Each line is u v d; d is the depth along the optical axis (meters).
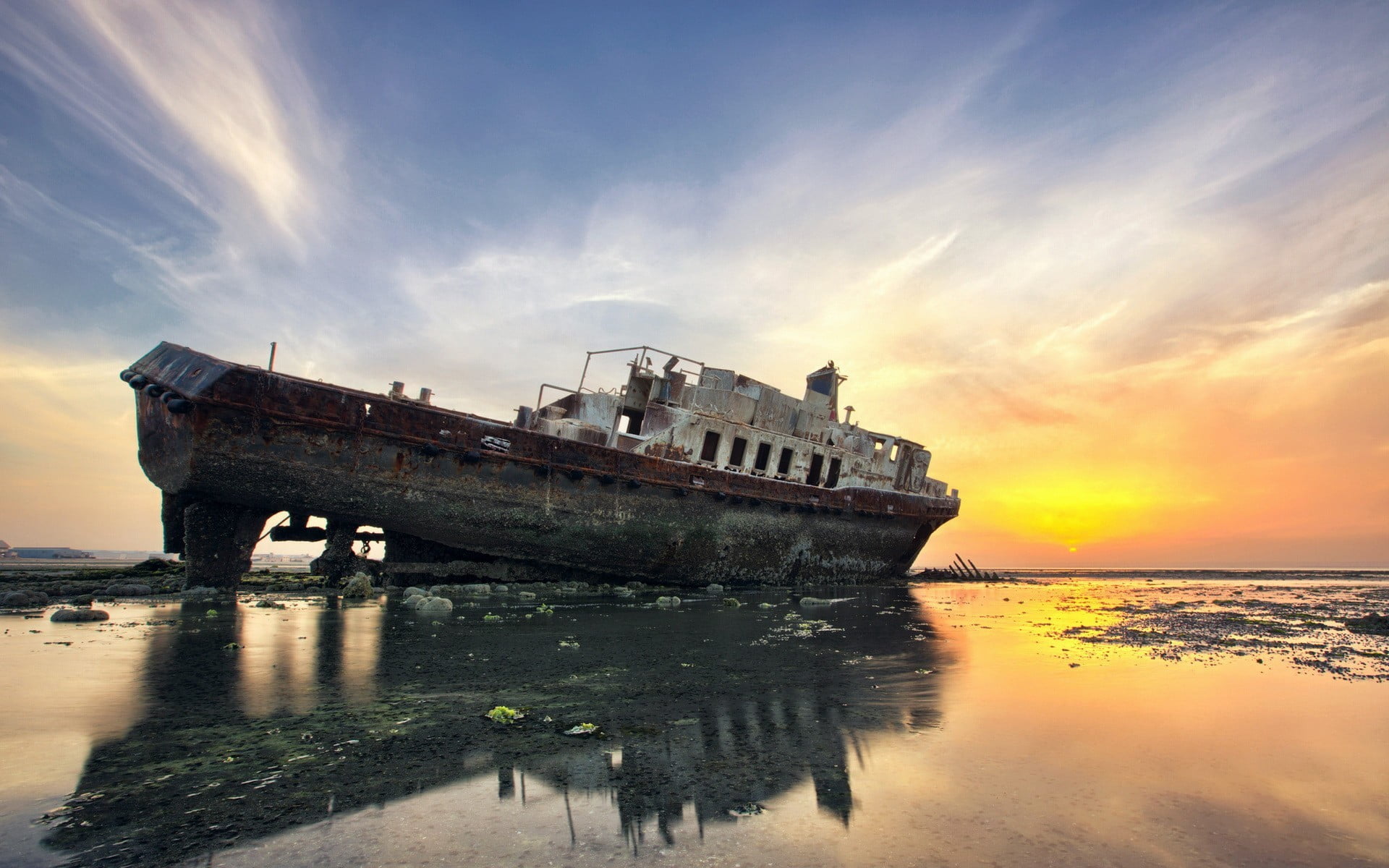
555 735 5.02
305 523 17.92
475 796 3.80
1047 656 9.32
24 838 3.19
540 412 23.88
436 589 16.58
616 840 3.27
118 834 3.25
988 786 4.07
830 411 27.06
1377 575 63.31
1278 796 3.95
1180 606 19.86
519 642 9.49
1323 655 9.64
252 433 14.09
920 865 3.02
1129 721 5.64
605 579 19.72
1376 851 3.22
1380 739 5.12
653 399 21.78
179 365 14.55
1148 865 3.04
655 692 6.57
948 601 20.53
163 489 15.40
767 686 6.90
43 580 19.50
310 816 3.50
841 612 15.70
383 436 15.26
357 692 6.25
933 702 6.30
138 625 10.31
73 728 4.95
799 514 22.94
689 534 20.03
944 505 29.25
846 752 4.70
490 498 16.66
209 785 3.91
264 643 8.80
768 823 3.49
